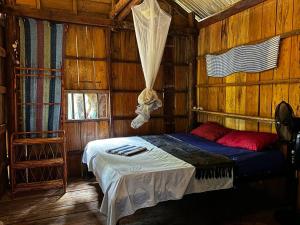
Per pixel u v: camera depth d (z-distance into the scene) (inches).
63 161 142.0
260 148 124.9
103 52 172.1
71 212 117.3
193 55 196.1
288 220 108.2
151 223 107.7
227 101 168.1
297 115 122.6
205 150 132.0
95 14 169.2
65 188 140.6
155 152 128.2
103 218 112.0
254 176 117.5
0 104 134.8
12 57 145.6
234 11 159.3
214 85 178.2
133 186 95.3
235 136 142.9
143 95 151.9
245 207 123.5
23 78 149.9
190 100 198.2
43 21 153.1
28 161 140.9
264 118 138.3
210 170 108.8
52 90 156.6
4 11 142.3
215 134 157.8
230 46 165.3
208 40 186.2
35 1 152.7
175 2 192.4
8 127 147.8
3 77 142.5
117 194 92.0
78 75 166.2
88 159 140.8
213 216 114.3
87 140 171.2
